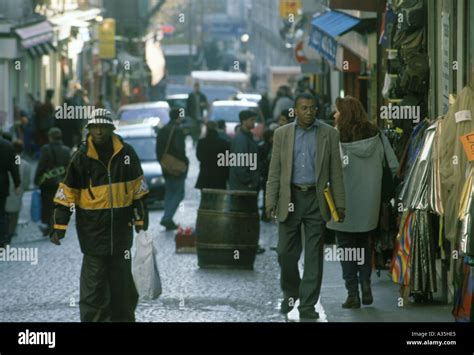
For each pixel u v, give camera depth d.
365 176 17.55
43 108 52.09
